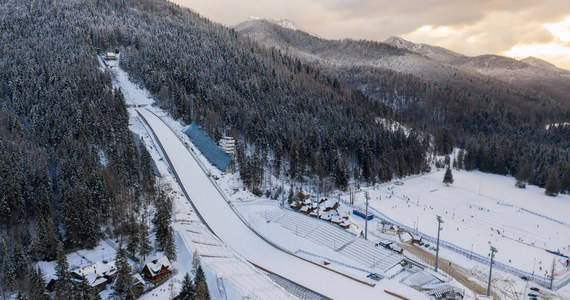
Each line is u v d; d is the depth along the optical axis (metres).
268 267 100.94
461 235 130.00
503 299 90.44
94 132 146.00
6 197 97.31
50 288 79.00
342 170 165.25
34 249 89.06
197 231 109.69
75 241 95.25
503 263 110.44
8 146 119.88
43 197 101.06
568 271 106.75
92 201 102.19
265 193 150.62
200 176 151.75
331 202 146.62
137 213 114.69
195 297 74.19
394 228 128.12
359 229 128.38
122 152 137.00
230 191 146.25
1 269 82.81
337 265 102.50
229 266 93.50
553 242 129.88
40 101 159.12
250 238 116.88
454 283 95.00
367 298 87.38
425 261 108.19
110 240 102.69
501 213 156.62
